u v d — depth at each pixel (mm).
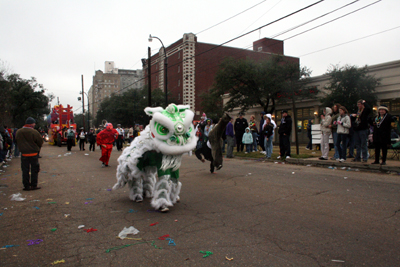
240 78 25359
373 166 8094
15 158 15977
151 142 4566
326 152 9734
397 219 4105
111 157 14812
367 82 18594
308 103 24234
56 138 29156
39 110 51812
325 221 4094
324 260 2904
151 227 3973
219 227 3932
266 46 46250
